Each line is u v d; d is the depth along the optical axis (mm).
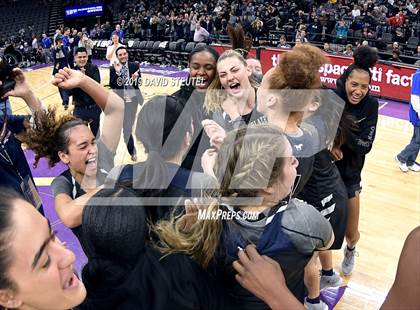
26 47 12930
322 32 11477
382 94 8266
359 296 2889
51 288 815
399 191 4562
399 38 11109
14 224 775
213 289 1047
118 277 982
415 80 4711
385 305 941
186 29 13117
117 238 947
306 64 1342
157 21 13695
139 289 985
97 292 998
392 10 13406
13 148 2039
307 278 2238
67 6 19594
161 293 983
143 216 991
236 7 14438
